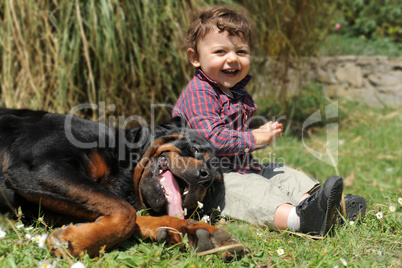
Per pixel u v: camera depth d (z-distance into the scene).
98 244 2.23
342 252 2.43
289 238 2.70
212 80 3.23
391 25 11.38
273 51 6.21
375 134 6.94
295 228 2.74
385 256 2.39
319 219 2.61
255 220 2.88
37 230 2.52
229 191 3.04
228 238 2.29
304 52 6.72
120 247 2.41
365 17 11.35
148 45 4.99
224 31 3.17
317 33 6.80
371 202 3.37
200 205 2.78
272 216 2.82
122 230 2.28
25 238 2.29
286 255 2.46
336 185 2.51
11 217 2.65
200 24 3.27
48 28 4.78
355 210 2.86
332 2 7.08
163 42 5.16
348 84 9.23
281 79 6.52
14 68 4.90
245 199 2.95
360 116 8.11
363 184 4.32
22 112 2.89
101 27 4.80
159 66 5.12
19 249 2.23
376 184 4.65
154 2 5.00
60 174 2.39
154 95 5.22
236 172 3.19
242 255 2.29
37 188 2.38
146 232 2.44
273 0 5.93
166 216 2.53
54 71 4.86
